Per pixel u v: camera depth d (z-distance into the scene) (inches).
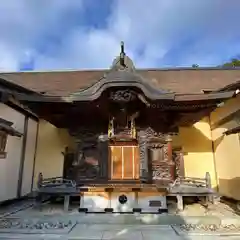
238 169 343.9
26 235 209.5
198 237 202.8
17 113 379.6
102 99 301.4
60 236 207.2
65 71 503.5
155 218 257.6
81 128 351.3
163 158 342.0
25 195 400.5
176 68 503.2
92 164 339.6
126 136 336.5
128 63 330.3
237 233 210.5
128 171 331.3
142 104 314.2
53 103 301.1
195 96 290.4
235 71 476.7
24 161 402.3
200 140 441.4
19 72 502.9
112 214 275.0
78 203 338.0
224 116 388.8
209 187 302.2
